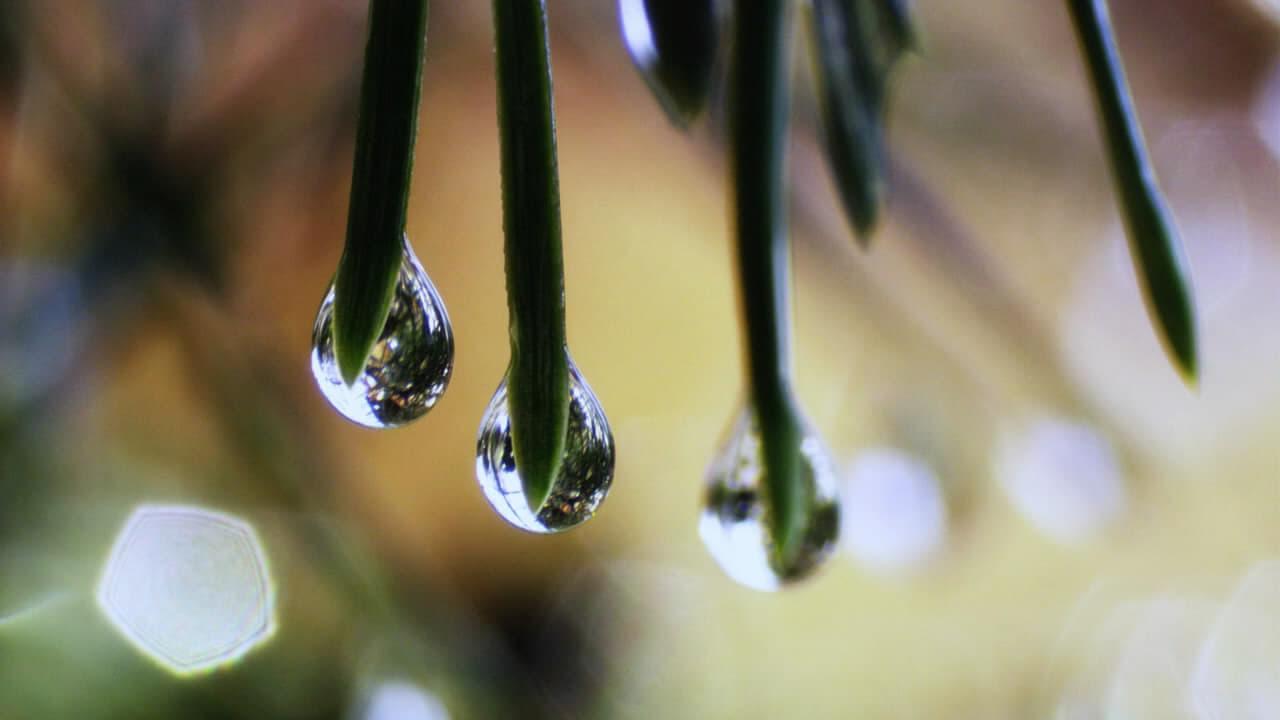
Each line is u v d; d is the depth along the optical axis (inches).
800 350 14.8
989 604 16.0
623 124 14.4
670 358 17.2
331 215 10.9
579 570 15.7
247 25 9.7
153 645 7.3
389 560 8.6
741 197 4.1
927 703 15.7
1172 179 17.2
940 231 13.4
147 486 8.3
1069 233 15.8
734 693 15.2
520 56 3.7
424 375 4.2
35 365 7.8
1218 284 17.6
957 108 14.2
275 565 8.1
